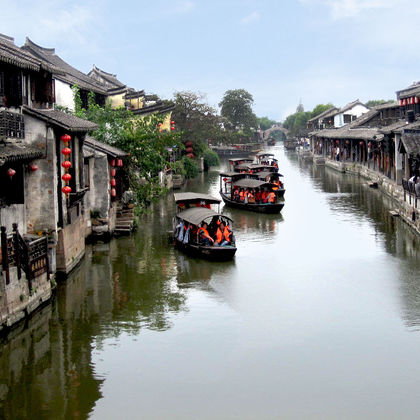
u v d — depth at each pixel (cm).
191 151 5788
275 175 4006
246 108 10606
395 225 2712
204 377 1209
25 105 1625
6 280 1353
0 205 1438
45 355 1319
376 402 1103
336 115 7769
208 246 2139
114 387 1175
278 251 2286
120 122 2853
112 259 2142
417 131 2808
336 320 1518
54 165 1677
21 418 1064
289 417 1055
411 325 1473
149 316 1555
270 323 1502
